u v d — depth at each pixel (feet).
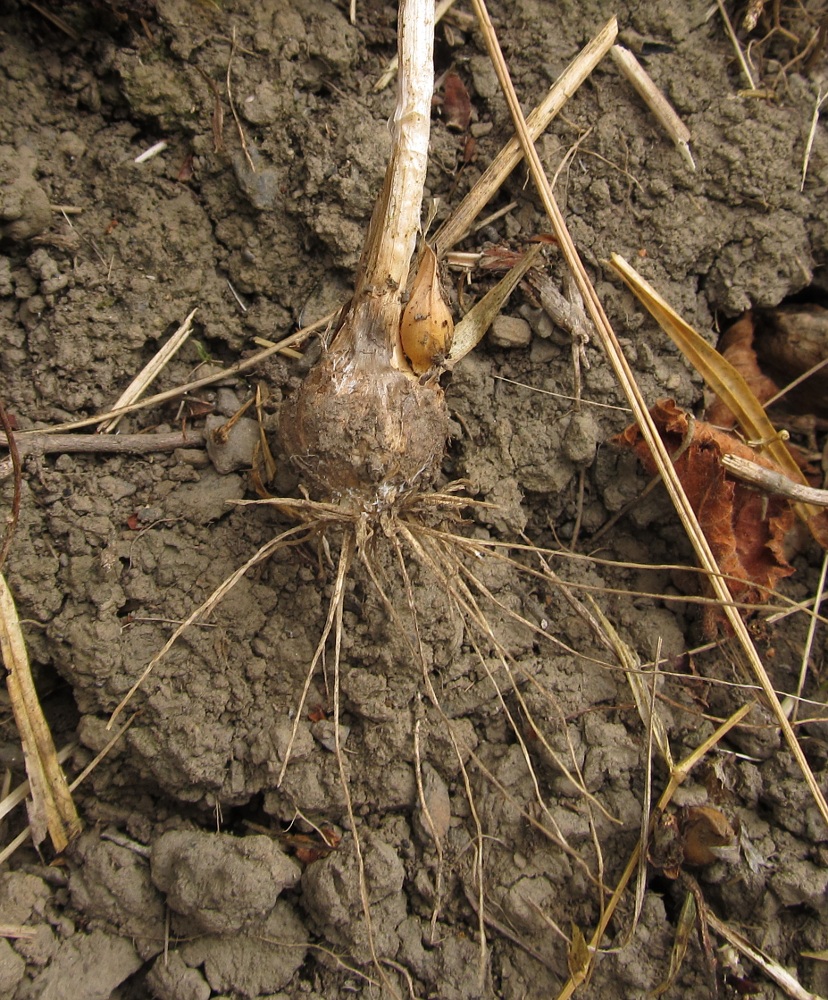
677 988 0.61
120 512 0.65
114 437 0.65
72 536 0.64
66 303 0.66
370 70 0.70
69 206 0.66
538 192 0.69
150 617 0.64
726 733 0.66
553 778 0.64
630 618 0.68
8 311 0.66
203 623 0.64
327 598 0.65
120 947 0.61
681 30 0.71
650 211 0.70
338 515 0.59
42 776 0.63
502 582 0.67
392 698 0.64
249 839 0.61
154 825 0.64
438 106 0.71
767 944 0.62
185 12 0.67
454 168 0.71
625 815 0.63
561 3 0.71
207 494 0.65
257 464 0.65
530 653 0.66
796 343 0.71
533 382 0.69
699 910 0.62
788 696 0.66
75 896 0.61
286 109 0.68
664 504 0.68
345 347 0.61
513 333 0.68
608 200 0.70
